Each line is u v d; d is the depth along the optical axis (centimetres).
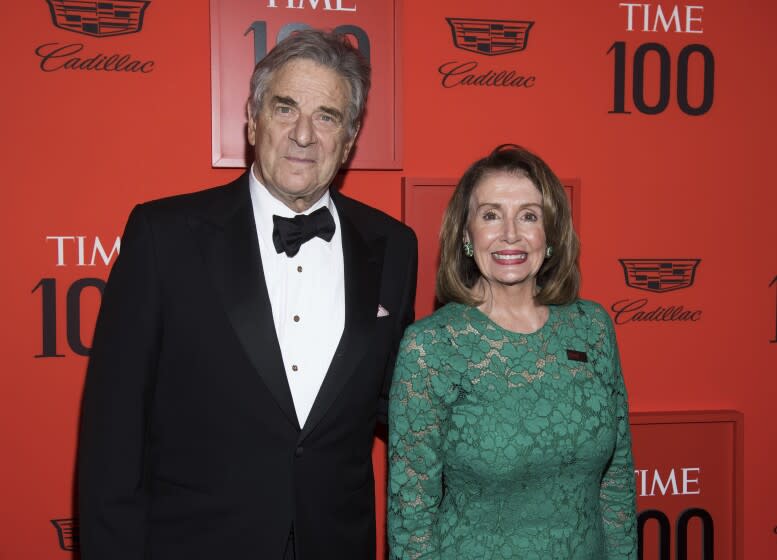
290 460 137
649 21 209
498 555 133
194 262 138
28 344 189
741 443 212
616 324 211
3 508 189
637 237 211
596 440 137
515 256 142
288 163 139
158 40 190
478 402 137
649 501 213
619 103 208
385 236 163
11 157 185
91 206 190
